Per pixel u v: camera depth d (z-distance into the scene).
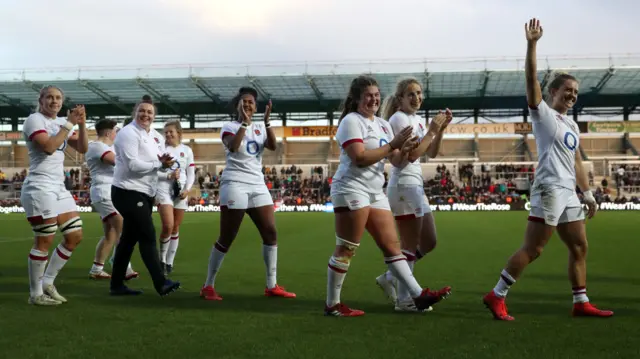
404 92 4.63
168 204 6.65
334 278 4.03
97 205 6.27
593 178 33.44
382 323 3.80
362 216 3.98
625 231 12.97
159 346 3.21
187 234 12.88
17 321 3.90
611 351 3.04
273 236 5.06
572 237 4.00
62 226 4.74
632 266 6.93
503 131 34.16
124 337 3.43
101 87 34.03
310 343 3.26
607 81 32.19
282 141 39.91
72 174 34.22
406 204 4.49
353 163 3.93
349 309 4.09
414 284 4.04
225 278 6.12
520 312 4.16
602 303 4.52
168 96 36.19
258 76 32.16
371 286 5.44
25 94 35.59
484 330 3.56
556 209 3.88
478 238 11.23
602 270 6.56
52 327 3.71
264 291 5.25
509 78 32.09
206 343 3.28
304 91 35.25
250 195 5.04
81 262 7.73
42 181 4.62
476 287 5.36
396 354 3.00
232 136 5.09
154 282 4.83
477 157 38.12
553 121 4.00
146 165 4.95
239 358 2.96
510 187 31.41
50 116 4.79
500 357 2.93
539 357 2.93
